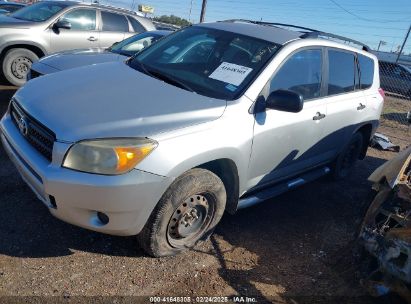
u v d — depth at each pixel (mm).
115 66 4141
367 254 3354
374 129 5914
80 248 3398
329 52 4664
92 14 8812
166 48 4375
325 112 4578
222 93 3600
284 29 4520
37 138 3068
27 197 3945
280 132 3895
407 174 3518
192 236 3545
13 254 3197
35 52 8180
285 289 3389
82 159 2787
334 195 5426
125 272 3223
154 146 2893
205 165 3490
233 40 4113
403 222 3088
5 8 14023
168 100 3320
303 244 4098
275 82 3854
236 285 3326
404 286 2945
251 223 4309
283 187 4473
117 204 2840
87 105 3123
